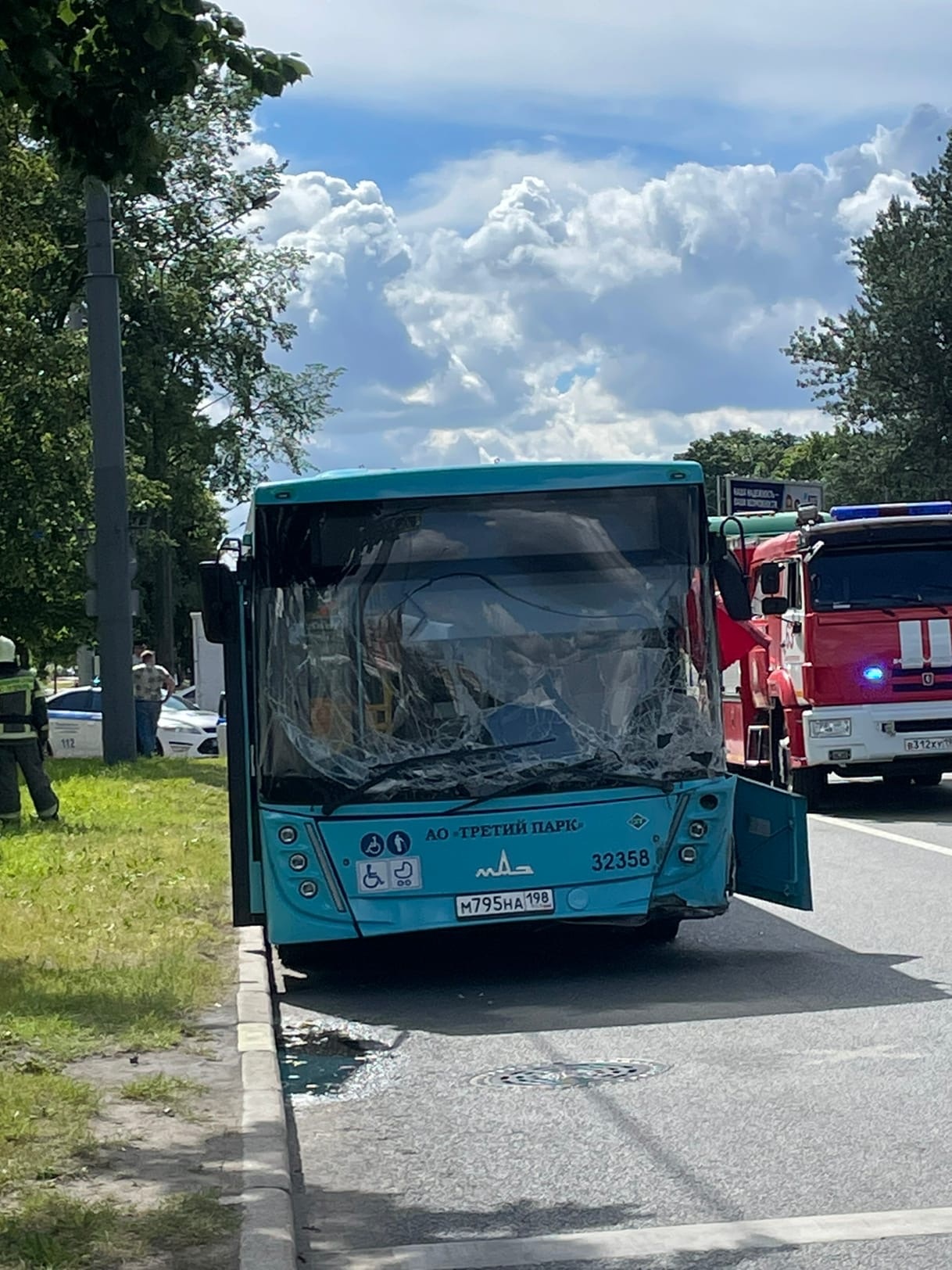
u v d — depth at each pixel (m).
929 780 25.73
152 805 22.05
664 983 10.84
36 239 35.03
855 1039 8.84
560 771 10.96
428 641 11.04
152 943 11.61
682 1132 7.25
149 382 47.09
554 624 11.13
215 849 17.14
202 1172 6.30
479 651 11.06
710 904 11.10
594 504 11.30
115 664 28.25
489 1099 8.04
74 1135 6.77
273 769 10.95
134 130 8.93
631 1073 8.38
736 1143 7.05
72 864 15.95
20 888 14.38
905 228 60.62
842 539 21.19
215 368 49.94
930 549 21.38
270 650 11.05
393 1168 6.94
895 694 21.08
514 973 11.54
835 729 21.05
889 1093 7.72
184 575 66.19
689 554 11.36
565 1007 10.21
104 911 13.09
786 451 132.12
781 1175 6.57
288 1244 5.46
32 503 34.44
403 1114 7.82
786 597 22.06
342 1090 8.38
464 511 11.20
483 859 10.86
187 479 50.34
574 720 11.04
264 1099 7.38
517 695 11.03
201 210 48.75
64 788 24.34
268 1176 6.23
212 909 13.34
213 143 47.97
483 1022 9.91
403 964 12.09
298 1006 10.68
